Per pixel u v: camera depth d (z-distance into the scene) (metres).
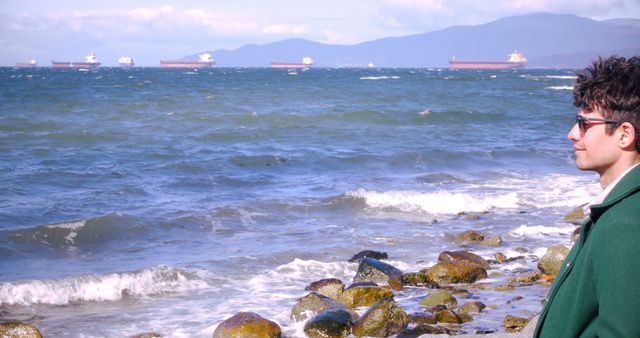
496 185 18.75
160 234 13.19
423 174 19.92
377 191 16.86
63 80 89.44
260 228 13.82
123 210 14.72
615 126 2.51
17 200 15.53
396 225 14.32
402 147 25.38
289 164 21.27
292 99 49.06
